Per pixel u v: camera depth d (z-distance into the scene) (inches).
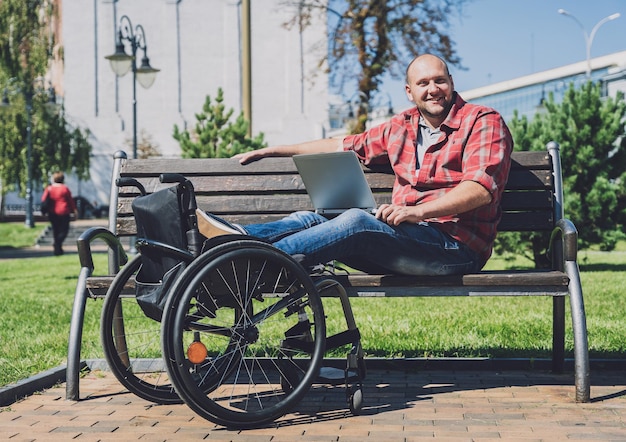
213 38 1975.9
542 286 150.8
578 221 563.2
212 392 165.5
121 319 170.7
